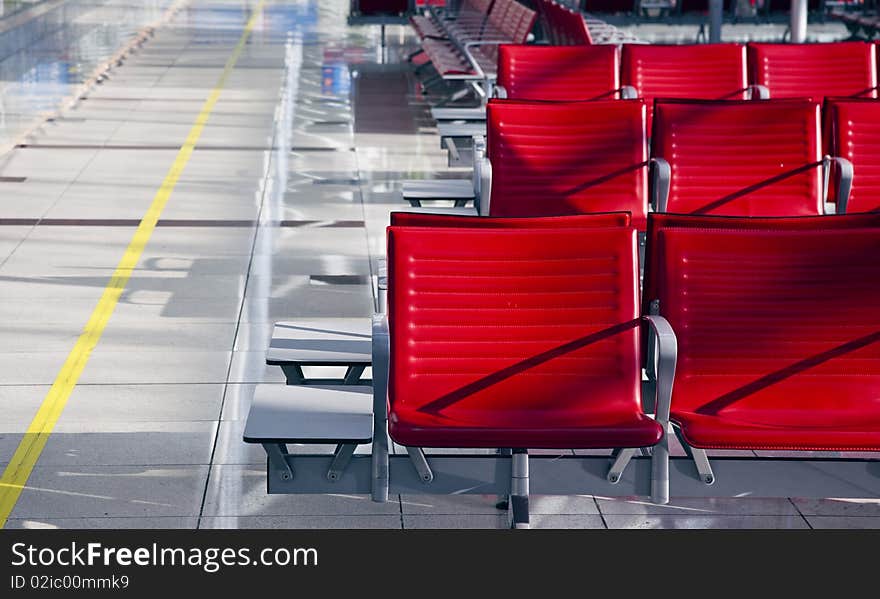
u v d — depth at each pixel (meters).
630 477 3.83
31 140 10.98
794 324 4.01
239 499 4.35
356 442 3.57
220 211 8.55
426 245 3.90
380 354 3.66
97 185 9.30
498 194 6.01
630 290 3.90
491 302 3.91
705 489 3.82
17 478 4.45
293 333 4.66
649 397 4.13
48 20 13.41
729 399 4.04
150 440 4.79
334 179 9.59
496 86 8.08
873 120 6.01
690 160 6.03
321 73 15.38
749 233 3.99
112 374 5.48
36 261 7.26
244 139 11.19
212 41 18.83
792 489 3.81
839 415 3.98
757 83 8.03
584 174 5.98
